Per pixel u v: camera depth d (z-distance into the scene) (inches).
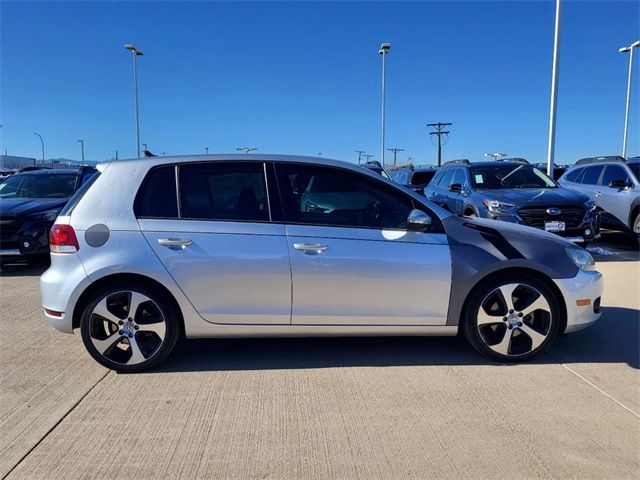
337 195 164.7
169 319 160.4
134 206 160.4
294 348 182.4
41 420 132.5
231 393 147.3
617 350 178.4
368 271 159.8
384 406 139.1
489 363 167.8
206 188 162.7
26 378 158.2
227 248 157.5
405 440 122.3
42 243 325.4
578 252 169.8
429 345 184.9
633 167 396.8
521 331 165.3
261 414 135.0
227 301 159.0
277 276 158.6
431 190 481.7
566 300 165.0
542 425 128.7
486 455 116.0
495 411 135.8
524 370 161.9
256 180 163.6
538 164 819.4
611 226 403.2
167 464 113.3
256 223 160.2
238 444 121.1
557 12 569.9
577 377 156.5
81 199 162.4
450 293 163.0
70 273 157.6
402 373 160.4
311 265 158.4
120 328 159.2
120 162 166.2
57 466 112.7
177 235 157.6
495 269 161.6
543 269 162.9
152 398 144.4
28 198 361.4
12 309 237.3
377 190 166.2
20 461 114.7
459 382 153.6
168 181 162.9
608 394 145.2
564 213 329.4
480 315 164.4
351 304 161.3
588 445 119.6
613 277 293.3
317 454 116.9
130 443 121.5
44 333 201.0
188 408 138.5
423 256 161.3
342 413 135.4
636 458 114.5
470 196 367.9
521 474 109.2
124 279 159.5
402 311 162.9
